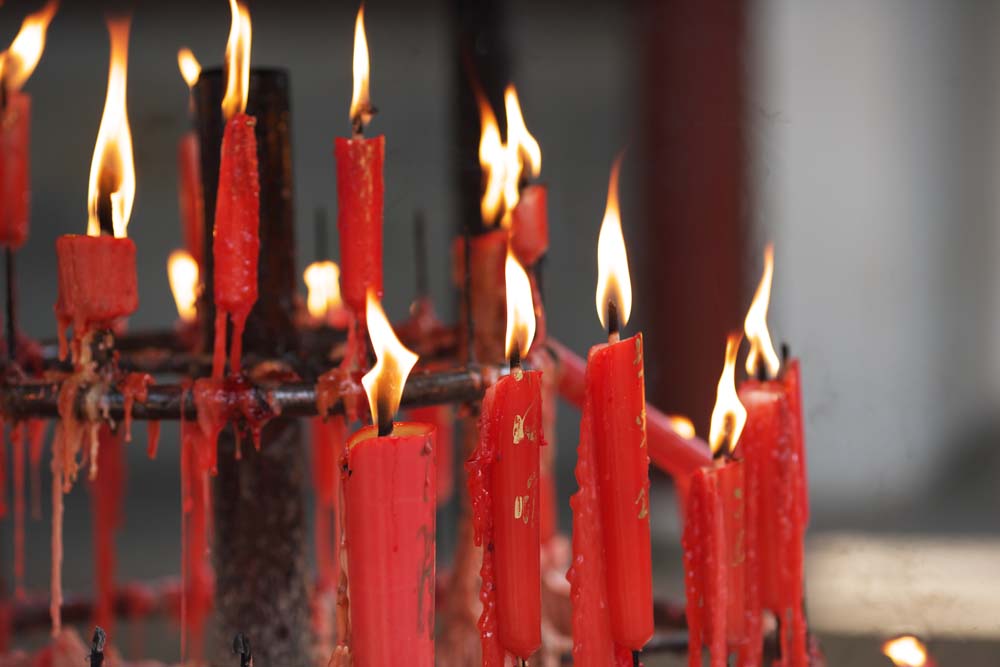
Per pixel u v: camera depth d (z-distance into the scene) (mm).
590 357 1007
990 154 3230
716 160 2914
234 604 1132
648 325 2984
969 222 3254
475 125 1323
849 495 3004
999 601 1536
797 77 3203
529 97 3455
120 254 1060
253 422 1056
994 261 3264
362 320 1062
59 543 1076
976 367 3275
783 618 1068
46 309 3607
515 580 999
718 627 1025
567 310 3605
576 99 3498
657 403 2975
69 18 3398
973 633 1422
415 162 3562
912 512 2859
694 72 2900
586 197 3559
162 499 3354
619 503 1004
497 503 999
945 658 1354
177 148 3508
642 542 1005
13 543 2818
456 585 1258
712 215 2918
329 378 1062
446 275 3518
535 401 1000
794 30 3172
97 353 1067
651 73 2943
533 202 1134
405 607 986
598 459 1009
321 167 3631
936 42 3197
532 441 999
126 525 3090
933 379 3260
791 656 1072
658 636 1252
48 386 1064
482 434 999
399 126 3566
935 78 3209
